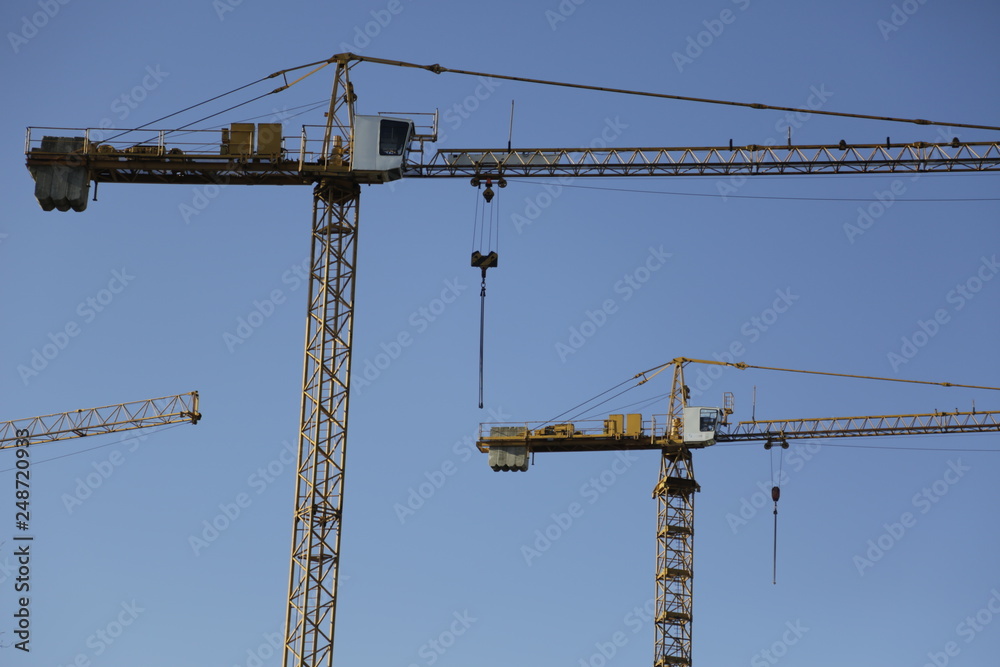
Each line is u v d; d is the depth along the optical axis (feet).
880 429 502.38
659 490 478.59
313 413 331.77
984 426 497.05
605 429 477.36
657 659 469.57
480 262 401.70
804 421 505.25
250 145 347.77
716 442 479.41
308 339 336.49
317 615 320.29
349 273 342.03
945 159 407.85
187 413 447.42
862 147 409.28
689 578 472.44
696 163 404.77
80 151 350.84
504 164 397.60
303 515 325.62
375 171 342.64
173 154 349.41
